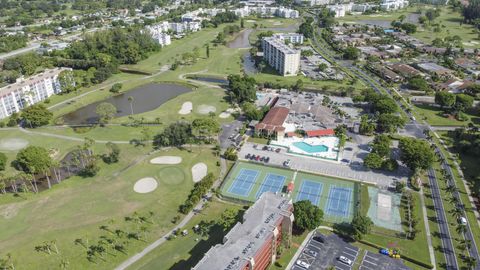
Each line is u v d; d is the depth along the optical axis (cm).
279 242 17225
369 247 17712
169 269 16588
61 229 18900
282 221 16850
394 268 16488
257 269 15175
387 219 19500
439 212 19900
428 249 17450
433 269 16350
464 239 18062
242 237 15362
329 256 17138
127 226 19175
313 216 18100
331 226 19088
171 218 19825
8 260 16788
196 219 19738
